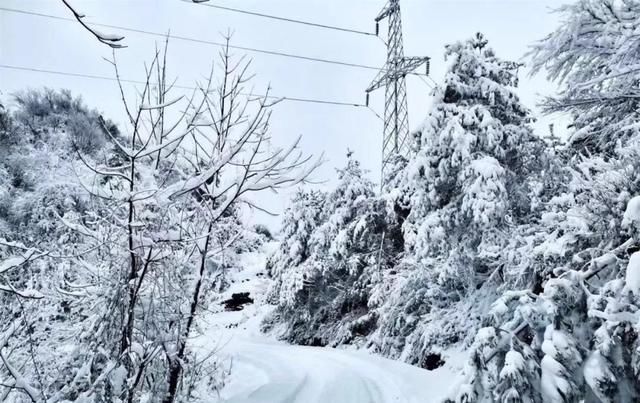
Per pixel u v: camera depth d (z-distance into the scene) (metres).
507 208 12.72
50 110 26.11
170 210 5.39
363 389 10.52
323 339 22.47
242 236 6.14
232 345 21.39
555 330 4.75
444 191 14.77
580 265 6.69
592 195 6.50
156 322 5.18
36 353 5.28
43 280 5.46
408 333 15.98
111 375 4.72
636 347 4.52
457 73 14.87
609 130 8.02
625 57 6.18
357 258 21.25
